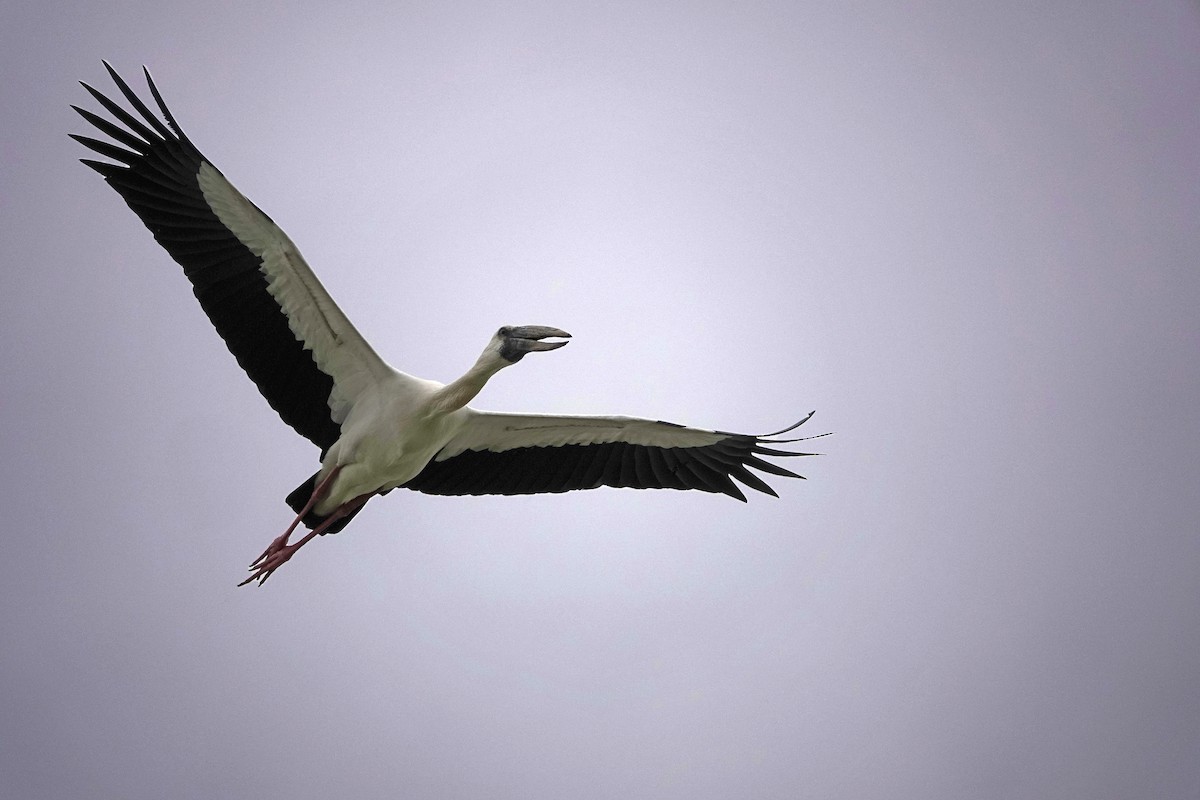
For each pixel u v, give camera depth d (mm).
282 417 13344
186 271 12734
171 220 12734
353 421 13188
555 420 14055
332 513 13250
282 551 12852
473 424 13945
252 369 13070
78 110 12367
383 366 13070
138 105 12438
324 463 13180
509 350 12906
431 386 13070
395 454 13023
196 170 12523
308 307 12820
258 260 12734
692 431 14375
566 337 12930
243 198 12391
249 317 12906
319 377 13211
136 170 12648
